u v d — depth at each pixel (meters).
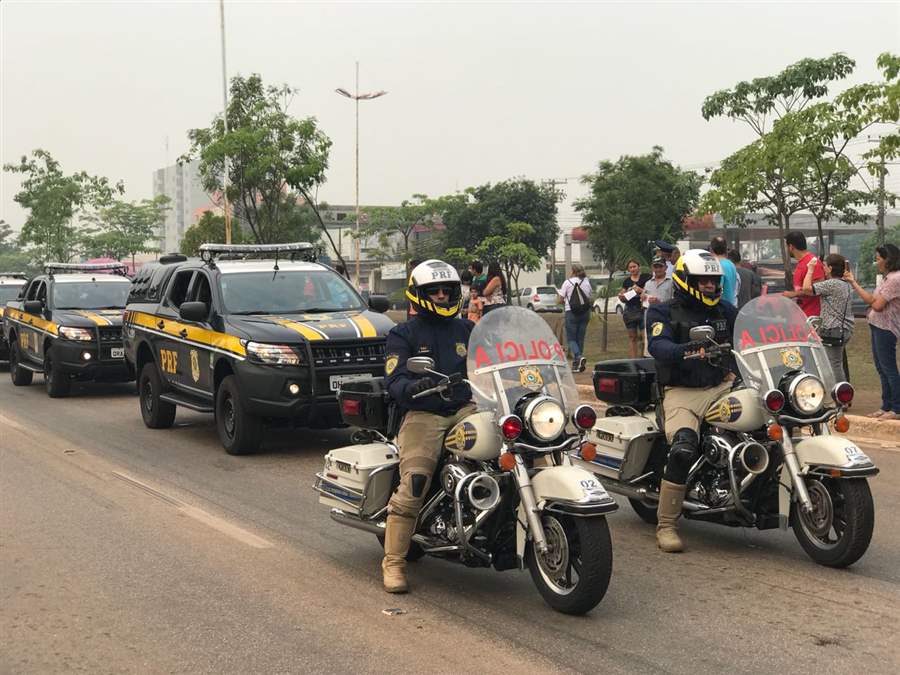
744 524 6.62
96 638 5.37
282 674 4.83
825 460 6.23
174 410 13.19
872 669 4.80
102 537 7.52
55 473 10.11
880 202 23.28
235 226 36.91
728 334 6.89
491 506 5.58
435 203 66.94
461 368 6.18
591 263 83.06
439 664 4.92
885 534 7.27
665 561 6.72
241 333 10.94
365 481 6.34
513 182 66.19
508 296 17.70
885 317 11.39
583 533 5.39
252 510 8.41
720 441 6.56
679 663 4.89
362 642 5.25
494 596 6.00
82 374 16.70
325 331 10.79
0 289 23.86
